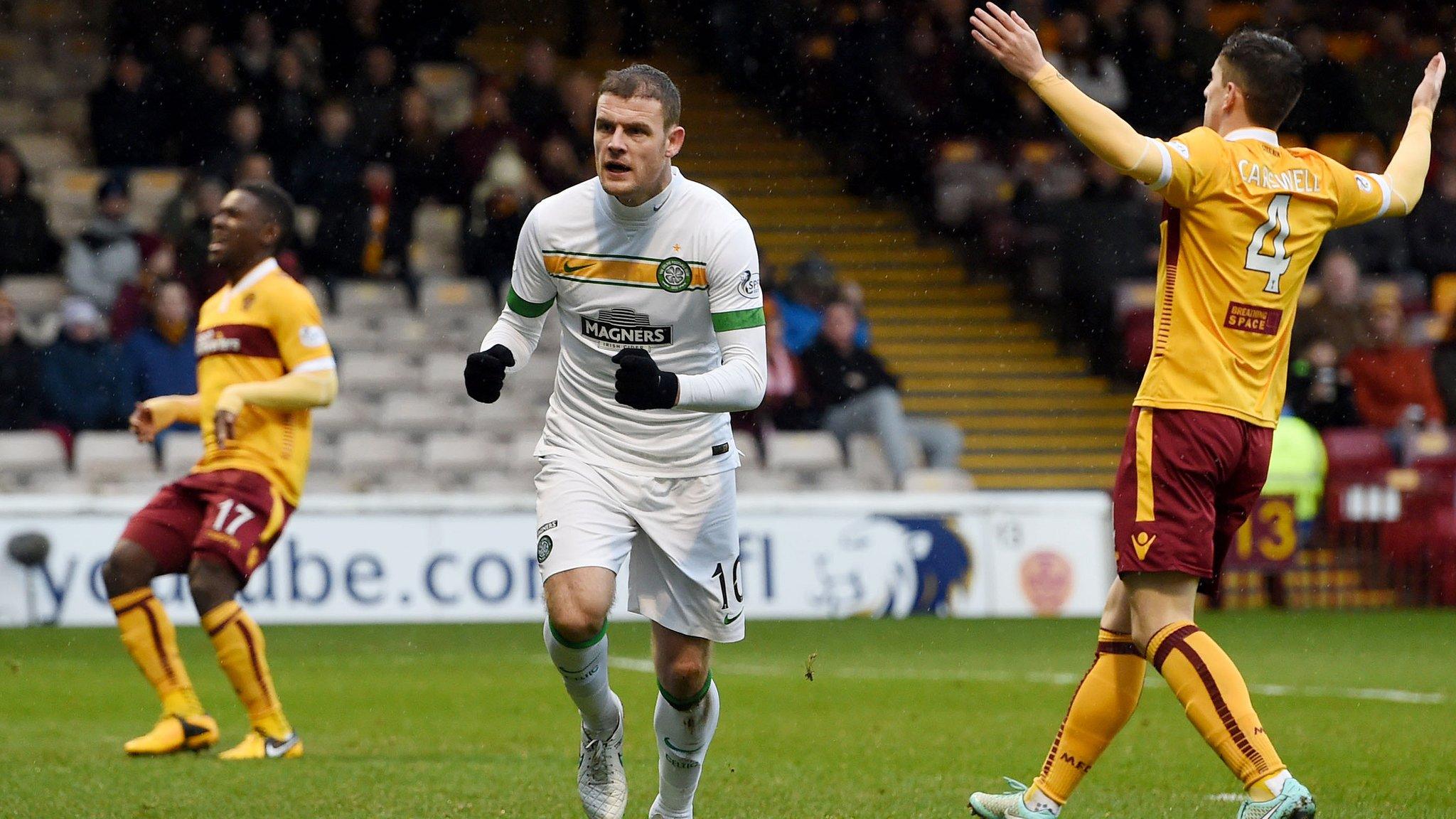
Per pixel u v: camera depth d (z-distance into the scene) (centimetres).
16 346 4922
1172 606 1531
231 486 2283
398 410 5422
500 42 7356
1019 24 1509
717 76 7325
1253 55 1578
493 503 4481
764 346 1590
